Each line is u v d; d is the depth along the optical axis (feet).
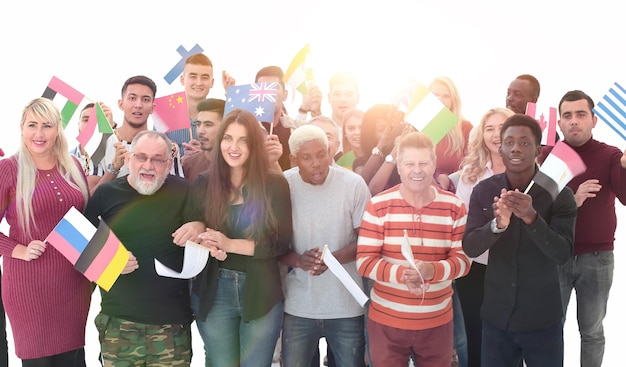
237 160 10.79
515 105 16.85
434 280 10.22
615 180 13.34
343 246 11.46
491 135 12.80
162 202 10.93
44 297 11.20
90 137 14.26
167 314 10.77
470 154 13.38
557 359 10.57
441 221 10.61
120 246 10.19
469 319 12.97
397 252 10.62
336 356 11.60
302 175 11.41
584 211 13.42
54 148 11.39
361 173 14.44
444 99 15.34
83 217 10.24
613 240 13.60
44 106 11.05
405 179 10.41
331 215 11.41
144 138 10.71
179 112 15.25
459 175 13.97
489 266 10.82
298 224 11.43
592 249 13.43
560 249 9.88
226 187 11.02
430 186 10.89
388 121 14.79
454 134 15.20
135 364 10.84
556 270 10.53
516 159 10.32
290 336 11.51
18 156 11.13
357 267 10.78
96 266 10.21
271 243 10.84
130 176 11.08
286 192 11.18
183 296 11.05
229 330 11.15
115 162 13.60
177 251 11.03
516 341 10.70
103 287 10.23
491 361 10.94
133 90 15.23
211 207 10.95
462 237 10.64
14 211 11.09
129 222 10.81
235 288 11.00
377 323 10.81
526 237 10.41
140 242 10.77
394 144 14.25
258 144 10.94
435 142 12.69
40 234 11.13
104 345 10.82
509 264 10.52
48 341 11.34
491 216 10.60
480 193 10.82
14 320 11.34
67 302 11.41
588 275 13.46
